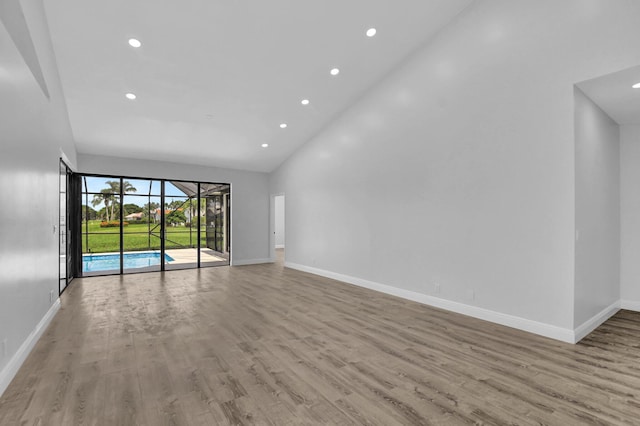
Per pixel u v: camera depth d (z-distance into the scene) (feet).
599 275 12.59
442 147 14.76
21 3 8.59
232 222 28.78
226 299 16.71
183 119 19.69
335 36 14.33
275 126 22.02
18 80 9.08
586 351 10.03
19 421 6.53
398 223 17.11
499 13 12.54
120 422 6.52
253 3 12.10
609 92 11.13
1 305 7.81
